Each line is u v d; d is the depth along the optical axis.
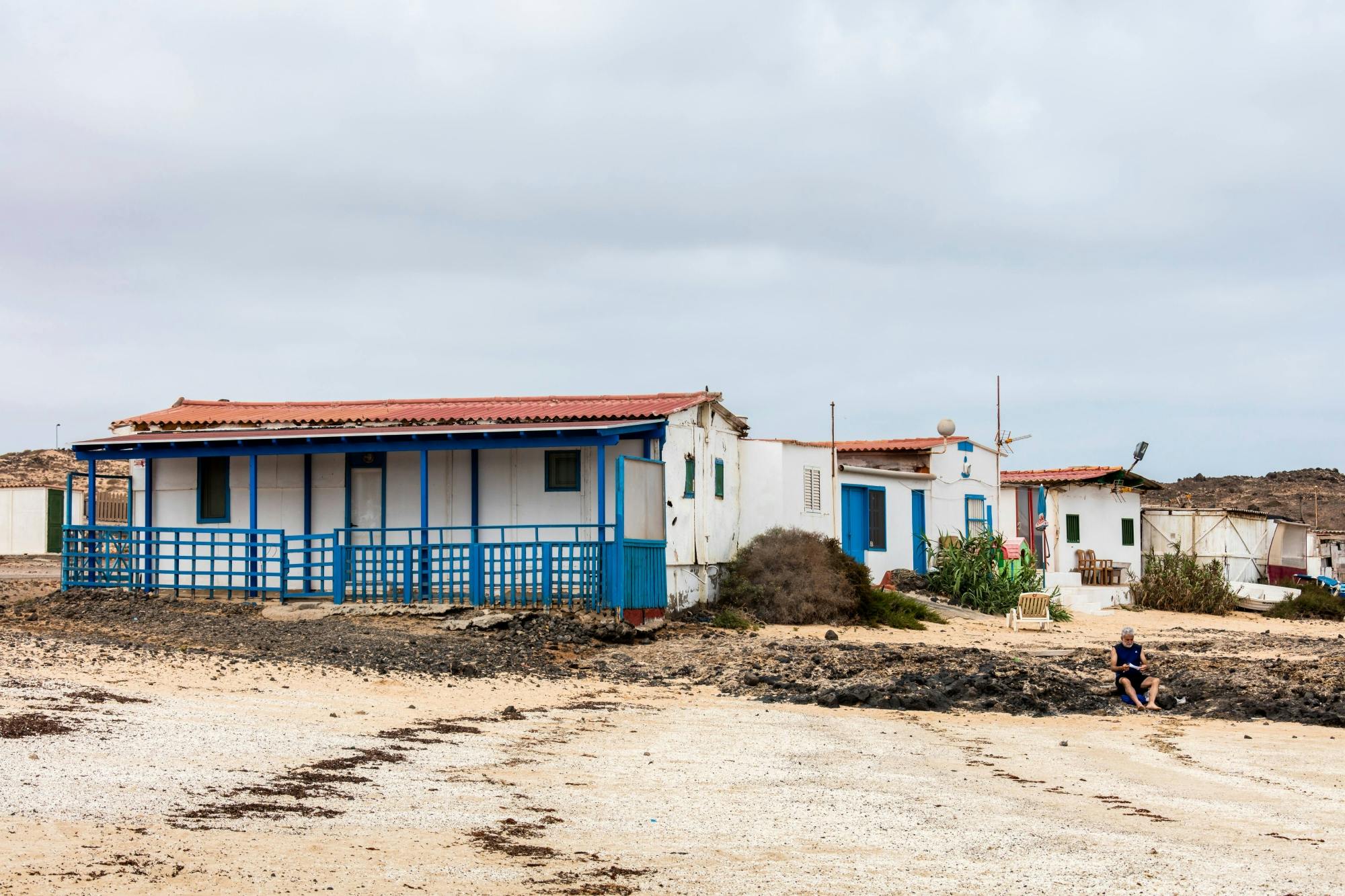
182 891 6.31
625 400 25.52
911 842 8.23
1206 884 7.31
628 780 10.10
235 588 23.06
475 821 8.35
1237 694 16.47
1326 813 9.55
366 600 22.23
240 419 26.27
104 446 24.42
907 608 27.34
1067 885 7.24
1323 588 40.97
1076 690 17.17
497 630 20.11
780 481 26.98
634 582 21.59
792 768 10.98
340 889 6.57
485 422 23.42
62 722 10.70
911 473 32.47
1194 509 42.59
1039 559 37.62
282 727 11.56
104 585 24.42
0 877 6.30
